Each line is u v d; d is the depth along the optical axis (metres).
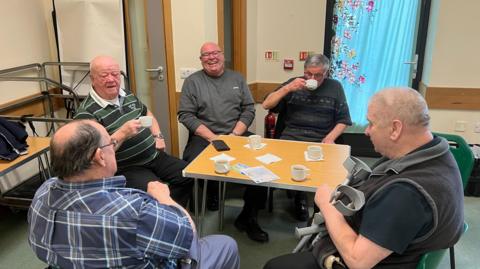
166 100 3.46
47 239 1.12
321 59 2.76
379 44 3.77
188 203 2.82
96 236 1.09
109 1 3.23
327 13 3.78
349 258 1.19
